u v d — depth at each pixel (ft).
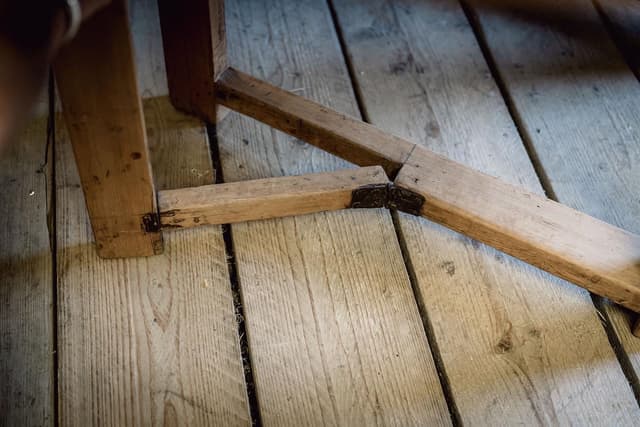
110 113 3.27
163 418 3.48
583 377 3.59
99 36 3.08
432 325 3.67
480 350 3.63
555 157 4.06
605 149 4.09
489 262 3.80
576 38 4.41
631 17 4.49
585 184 3.99
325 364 3.58
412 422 3.50
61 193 3.87
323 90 4.21
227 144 4.03
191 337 3.61
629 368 3.63
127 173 3.44
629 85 4.28
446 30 4.42
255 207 3.70
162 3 3.73
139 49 4.27
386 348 3.62
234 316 3.66
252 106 3.89
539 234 3.62
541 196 3.71
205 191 3.68
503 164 4.04
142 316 3.64
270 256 3.78
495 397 3.55
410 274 3.78
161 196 3.66
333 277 3.75
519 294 3.74
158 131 4.04
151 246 3.71
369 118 4.14
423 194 3.68
